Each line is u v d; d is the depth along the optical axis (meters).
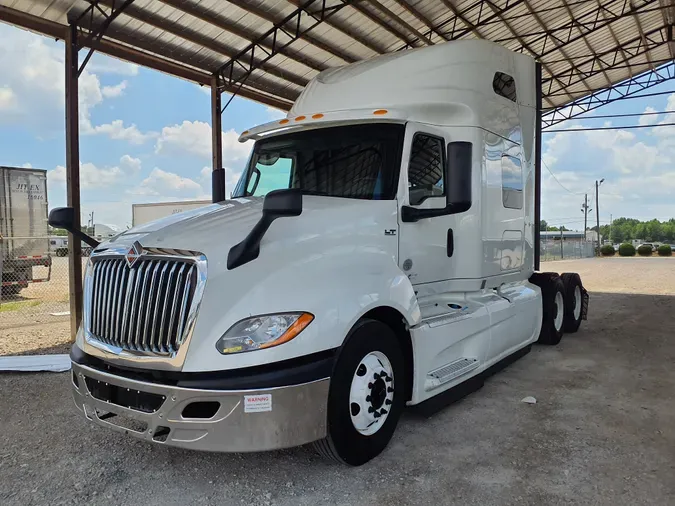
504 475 3.30
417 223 4.26
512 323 5.67
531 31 15.52
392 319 3.85
